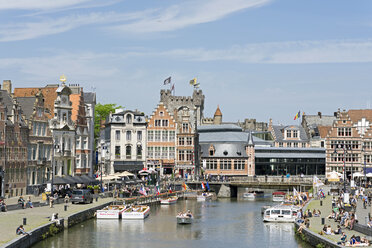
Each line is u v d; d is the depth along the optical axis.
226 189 138.38
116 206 89.38
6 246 48.69
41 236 62.19
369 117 157.50
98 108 163.12
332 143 150.62
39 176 100.00
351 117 159.12
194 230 77.75
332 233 63.12
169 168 146.88
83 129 118.56
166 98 198.62
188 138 146.88
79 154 116.25
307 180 137.75
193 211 102.38
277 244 67.19
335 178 114.19
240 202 123.38
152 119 147.50
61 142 108.06
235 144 159.25
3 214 71.25
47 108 104.62
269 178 141.50
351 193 114.81
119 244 65.50
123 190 106.31
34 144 98.06
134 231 74.56
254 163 158.75
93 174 128.62
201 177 144.88
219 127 165.38
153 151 146.88
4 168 87.50
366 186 131.88
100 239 67.44
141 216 85.88
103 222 81.00
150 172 123.88
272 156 161.88
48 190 89.06
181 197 129.00
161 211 100.81
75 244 63.47
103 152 144.75
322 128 186.62
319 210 86.81
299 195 104.44
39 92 100.38
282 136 186.62
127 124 140.12
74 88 123.31
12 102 92.25
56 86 122.19
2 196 87.25
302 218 79.31
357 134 149.00
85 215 80.19
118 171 138.75
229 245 66.81
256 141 169.00
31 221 65.69
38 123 99.69
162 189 125.94
